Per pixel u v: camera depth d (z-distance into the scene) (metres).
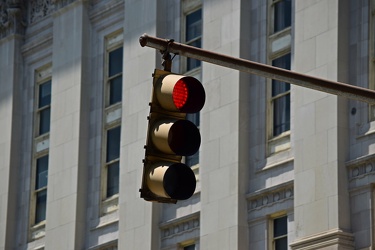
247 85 67.88
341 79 60.78
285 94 65.75
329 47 61.47
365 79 60.44
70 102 81.94
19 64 88.19
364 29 61.06
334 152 60.19
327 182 60.25
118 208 76.69
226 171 67.12
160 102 29.20
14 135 87.00
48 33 85.88
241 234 65.69
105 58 81.00
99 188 78.94
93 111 80.94
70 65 82.62
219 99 68.69
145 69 75.06
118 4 79.75
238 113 67.12
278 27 67.12
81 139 80.50
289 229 63.19
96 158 79.81
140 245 72.75
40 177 85.12
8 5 88.75
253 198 65.69
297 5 64.06
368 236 58.75
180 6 74.31
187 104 29.23
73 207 79.50
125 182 75.00
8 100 87.69
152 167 28.72
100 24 81.69
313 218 60.59
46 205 83.31
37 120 86.56
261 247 64.75
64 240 79.75
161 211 72.81
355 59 61.06
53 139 82.94
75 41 82.62
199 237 69.25
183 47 31.28
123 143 75.81
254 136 66.88
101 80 80.75
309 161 61.50
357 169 59.84
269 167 65.12
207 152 68.81
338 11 61.41
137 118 75.00
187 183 28.56
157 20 75.00
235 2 68.88
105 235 77.38
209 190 68.06
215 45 69.88
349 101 61.06
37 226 84.06
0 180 86.75
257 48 67.88
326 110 61.16
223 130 67.94
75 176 80.00
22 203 85.94
